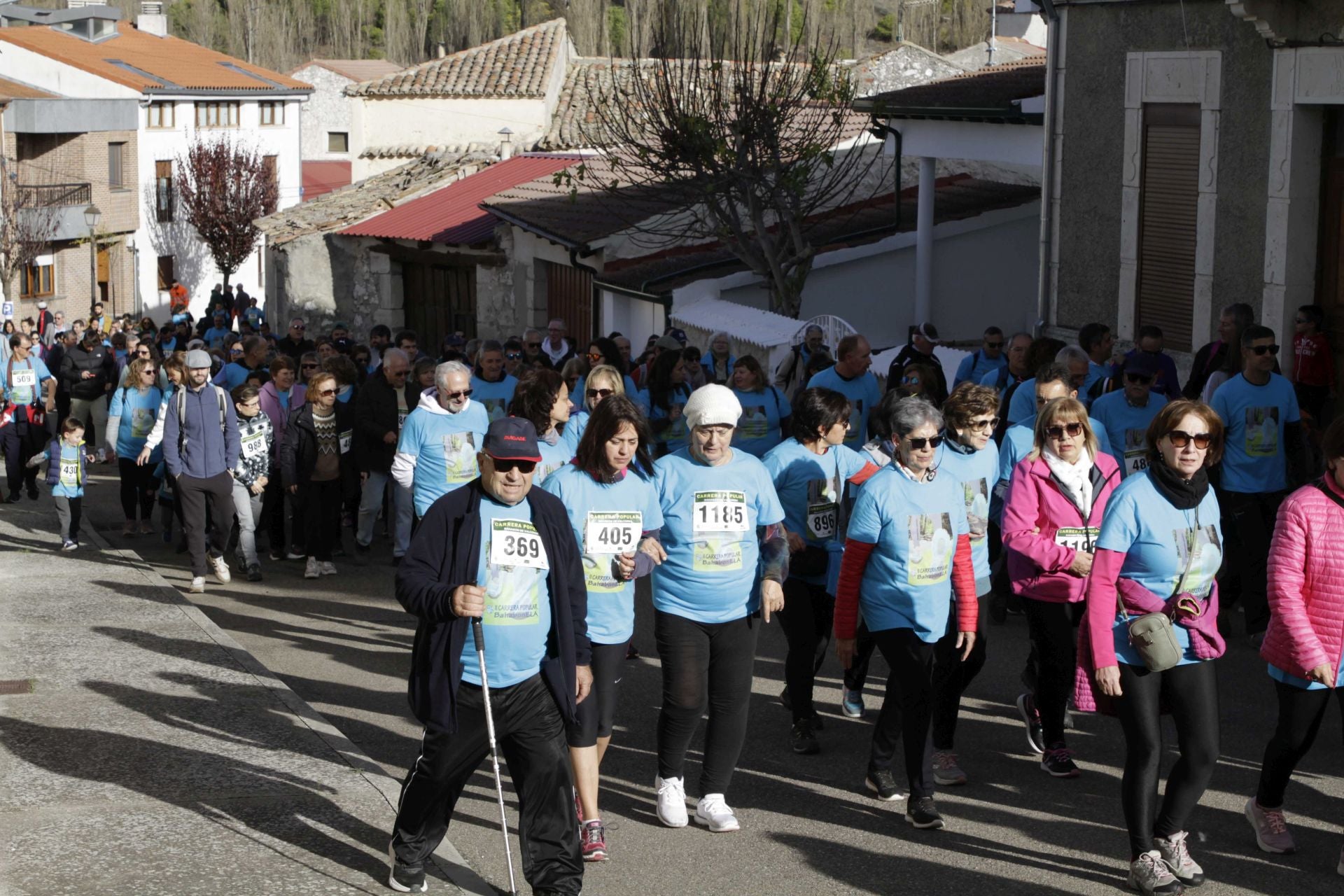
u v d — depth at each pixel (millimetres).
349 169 68812
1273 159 12641
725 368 15273
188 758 7281
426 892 5770
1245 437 9594
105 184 49844
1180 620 5844
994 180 23938
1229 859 6289
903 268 21812
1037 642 7223
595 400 9281
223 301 39062
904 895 5980
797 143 20391
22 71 50875
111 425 14922
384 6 133250
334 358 13219
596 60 40812
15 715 7953
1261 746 7730
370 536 13578
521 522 5578
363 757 7414
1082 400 10719
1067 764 7324
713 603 6629
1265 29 12281
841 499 7719
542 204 25219
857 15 87312
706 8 20516
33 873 5820
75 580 11711
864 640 8094
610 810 6969
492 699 5543
